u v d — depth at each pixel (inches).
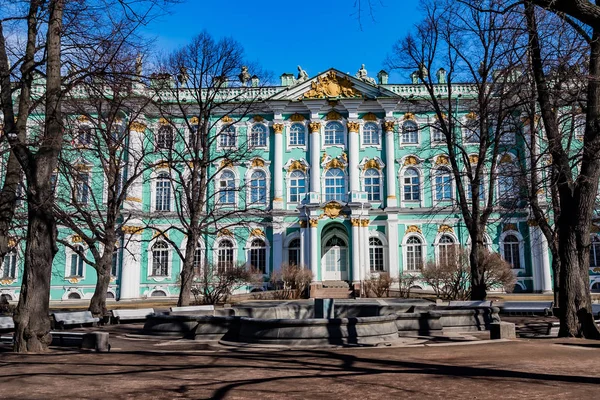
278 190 1878.7
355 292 1588.3
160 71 1285.7
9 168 705.0
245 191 1863.9
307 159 1902.1
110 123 1129.4
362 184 1882.4
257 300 1454.2
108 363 473.1
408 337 707.4
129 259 1787.6
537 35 709.9
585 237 682.2
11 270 1796.3
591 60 640.4
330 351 546.6
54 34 651.5
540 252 1754.4
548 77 740.0
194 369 435.2
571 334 673.0
